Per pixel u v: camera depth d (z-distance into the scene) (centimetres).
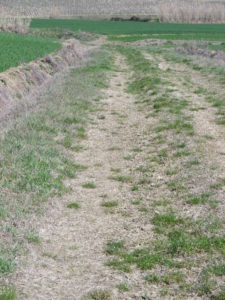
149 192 1135
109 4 11962
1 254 800
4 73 2091
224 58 3669
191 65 3431
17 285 737
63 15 10638
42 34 6756
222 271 771
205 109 1966
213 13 9300
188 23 9294
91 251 861
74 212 1019
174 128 1656
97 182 1203
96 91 2336
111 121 1812
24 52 3077
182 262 809
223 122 1727
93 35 6862
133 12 11281
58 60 3062
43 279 762
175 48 4944
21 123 1603
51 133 1551
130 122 1800
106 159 1381
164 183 1185
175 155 1370
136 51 4628
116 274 784
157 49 4862
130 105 2103
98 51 4391
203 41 5628
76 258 834
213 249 847
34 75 2378
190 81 2714
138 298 719
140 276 778
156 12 9888
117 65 3519
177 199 1081
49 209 1016
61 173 1225
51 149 1378
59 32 6944
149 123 1766
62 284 752
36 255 832
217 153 1379
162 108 1967
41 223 952
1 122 1636
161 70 3133
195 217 977
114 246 871
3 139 1416
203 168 1255
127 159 1380
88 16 10475
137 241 895
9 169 1176
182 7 9412
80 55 3788
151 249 860
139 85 2562
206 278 755
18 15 10125
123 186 1181
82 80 2531
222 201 1049
